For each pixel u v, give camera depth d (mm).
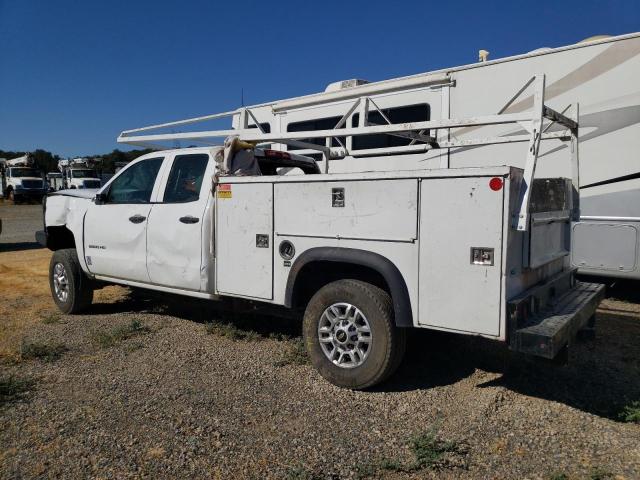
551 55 6805
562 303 4207
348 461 3145
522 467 3082
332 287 4254
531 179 3561
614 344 5328
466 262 3645
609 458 3174
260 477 2984
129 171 6137
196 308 6836
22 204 36125
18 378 4398
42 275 9781
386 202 3969
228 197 4930
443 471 3047
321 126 9172
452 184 3680
